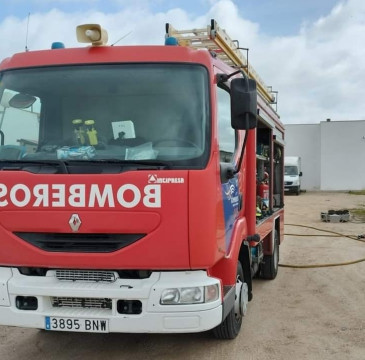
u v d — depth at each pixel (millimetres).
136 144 3994
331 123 38531
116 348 4969
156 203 3721
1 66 4484
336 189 38688
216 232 3863
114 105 4125
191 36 5270
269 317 5973
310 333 5387
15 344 5121
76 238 3869
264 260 7789
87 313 3850
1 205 3932
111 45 4312
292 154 40688
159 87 4098
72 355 4805
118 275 3902
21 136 4207
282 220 8953
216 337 5117
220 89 4367
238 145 4887
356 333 5383
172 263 3740
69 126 4168
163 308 3756
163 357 4719
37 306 3945
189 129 3949
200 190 3727
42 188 3859
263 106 6578
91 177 3793
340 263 9312
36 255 3898
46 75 4305
